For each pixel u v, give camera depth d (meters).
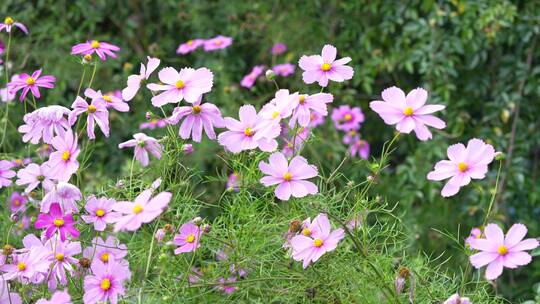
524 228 1.20
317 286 1.34
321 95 1.34
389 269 1.40
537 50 2.21
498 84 2.23
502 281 2.20
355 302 1.34
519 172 2.19
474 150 1.26
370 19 2.34
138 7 2.45
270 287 1.37
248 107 1.34
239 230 1.39
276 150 1.41
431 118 1.28
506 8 2.15
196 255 1.42
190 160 2.21
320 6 2.38
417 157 2.22
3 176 1.43
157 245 1.35
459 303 1.23
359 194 1.43
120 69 2.42
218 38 2.16
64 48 2.35
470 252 1.31
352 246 1.43
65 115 1.48
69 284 1.37
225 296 1.37
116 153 2.32
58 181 1.36
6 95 1.63
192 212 1.42
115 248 1.35
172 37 2.49
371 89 2.39
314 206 1.36
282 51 2.32
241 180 1.41
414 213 2.20
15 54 2.28
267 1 2.39
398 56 2.26
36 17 2.41
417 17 2.24
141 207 1.19
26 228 1.62
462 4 2.19
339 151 2.26
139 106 2.34
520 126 2.22
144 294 1.36
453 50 2.20
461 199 2.22
